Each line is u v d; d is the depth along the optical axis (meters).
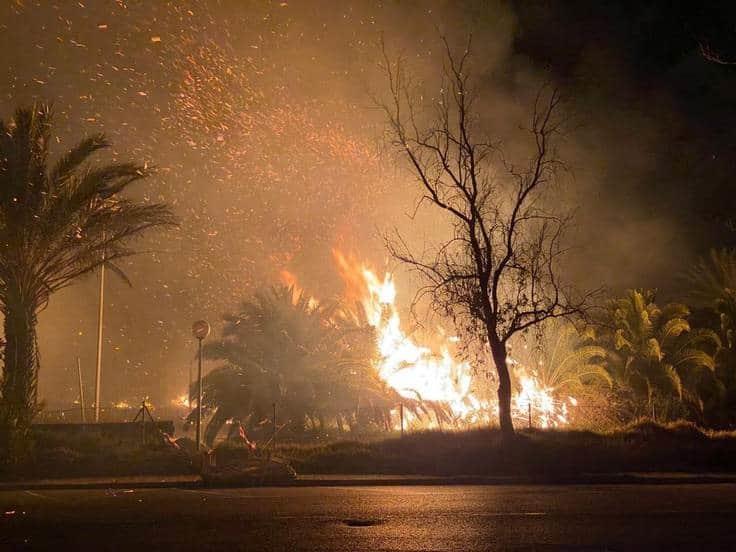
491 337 24.09
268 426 28.12
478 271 24.41
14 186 22.52
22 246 22.66
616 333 32.31
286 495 16.64
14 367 22.70
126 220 24.33
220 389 28.73
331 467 20.80
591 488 17.66
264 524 12.66
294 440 27.55
